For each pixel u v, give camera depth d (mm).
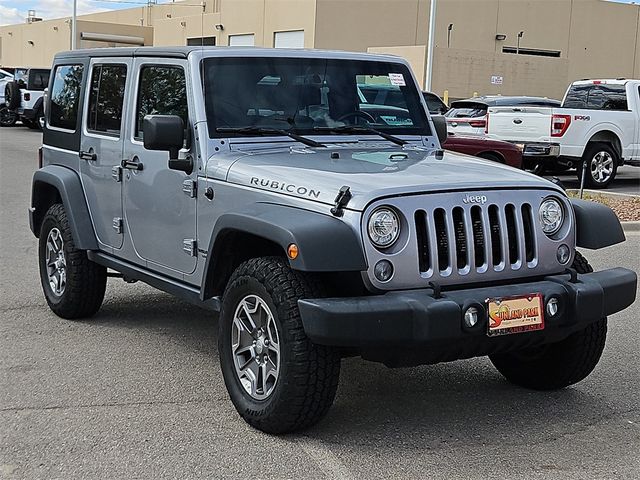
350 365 6035
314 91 5730
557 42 42938
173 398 5270
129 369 5805
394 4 37500
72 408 5078
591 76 44438
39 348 6242
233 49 5562
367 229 4277
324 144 5523
